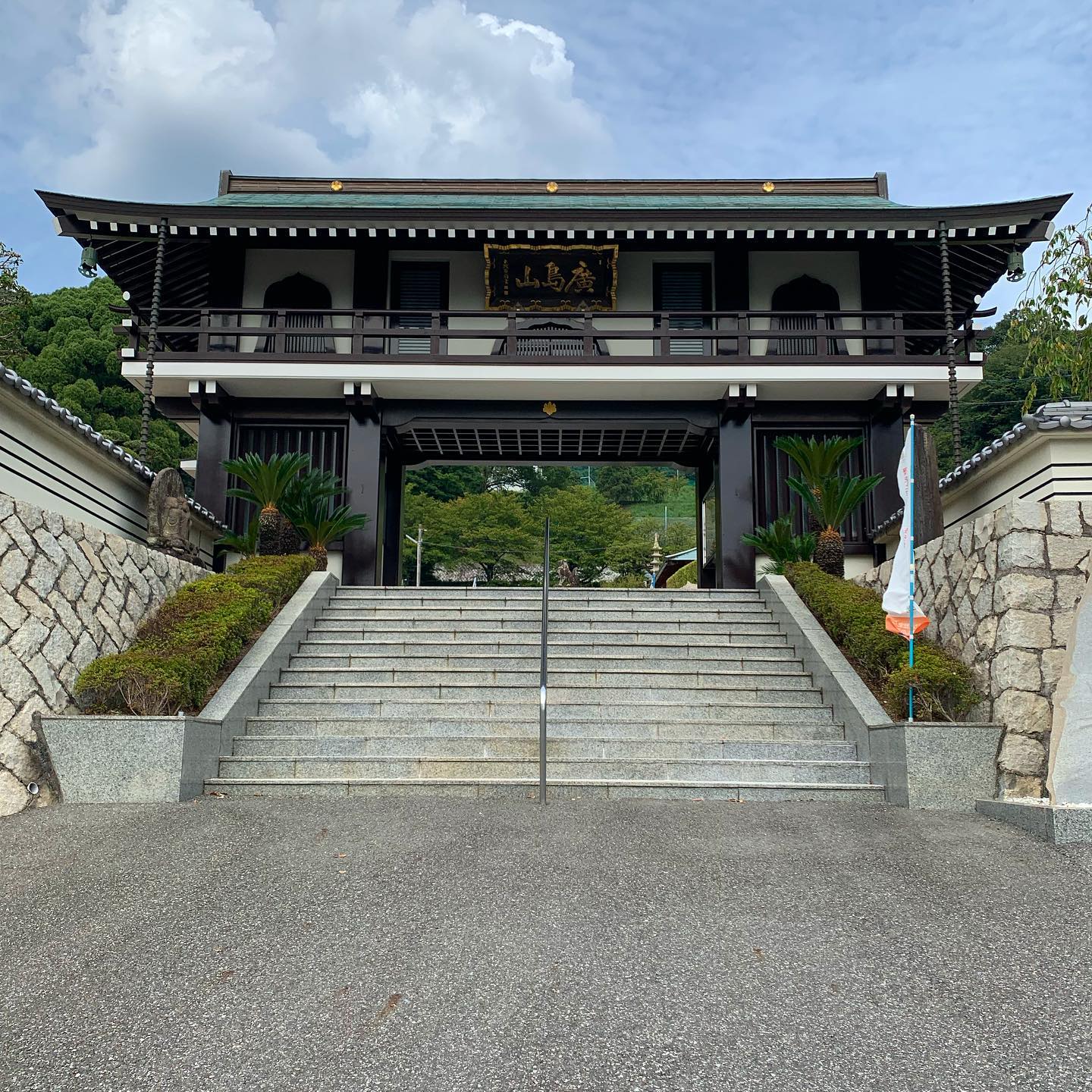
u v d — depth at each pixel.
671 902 4.02
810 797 6.22
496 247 13.95
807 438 14.45
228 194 16.22
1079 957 3.46
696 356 13.56
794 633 9.22
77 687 6.46
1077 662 5.41
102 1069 2.71
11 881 4.30
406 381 13.57
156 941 3.61
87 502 9.91
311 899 4.04
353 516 12.20
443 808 5.66
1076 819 4.90
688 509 61.25
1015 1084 2.61
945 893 4.16
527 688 8.17
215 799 5.98
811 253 14.94
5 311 20.55
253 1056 2.77
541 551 38.31
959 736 5.90
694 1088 2.59
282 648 8.56
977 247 13.87
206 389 13.55
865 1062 2.72
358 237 13.65
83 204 12.78
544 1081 2.63
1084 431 8.16
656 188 16.48
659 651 9.09
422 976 3.30
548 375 13.52
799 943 3.60
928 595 7.65
